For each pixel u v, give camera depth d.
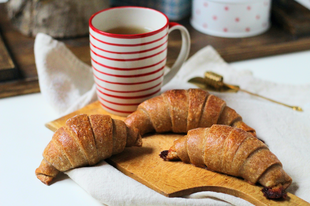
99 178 0.48
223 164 0.47
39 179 0.50
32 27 0.80
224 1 0.78
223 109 0.53
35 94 0.67
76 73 0.67
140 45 0.53
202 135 0.48
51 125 0.56
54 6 0.78
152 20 0.58
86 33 0.81
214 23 0.81
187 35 0.59
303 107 0.62
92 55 0.55
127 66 0.54
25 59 0.73
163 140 0.54
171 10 0.87
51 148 0.48
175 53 0.75
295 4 0.87
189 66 0.72
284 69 0.74
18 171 0.52
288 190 0.48
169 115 0.53
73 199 0.48
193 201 0.46
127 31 0.58
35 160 0.53
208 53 0.73
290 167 0.51
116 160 0.51
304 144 0.54
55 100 0.62
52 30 0.80
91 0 0.79
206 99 0.53
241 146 0.46
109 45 0.52
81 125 0.48
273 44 0.77
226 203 0.46
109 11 0.57
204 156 0.48
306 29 0.79
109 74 0.54
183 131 0.54
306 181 0.49
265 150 0.47
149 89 0.56
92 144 0.48
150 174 0.49
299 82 0.70
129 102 0.57
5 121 0.60
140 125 0.53
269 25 0.84
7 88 0.66
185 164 0.50
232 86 0.65
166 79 0.61
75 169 0.49
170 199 0.46
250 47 0.76
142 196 0.46
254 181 0.46
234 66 0.75
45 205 0.48
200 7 0.81
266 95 0.66
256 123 0.57
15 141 0.56
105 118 0.50
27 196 0.49
